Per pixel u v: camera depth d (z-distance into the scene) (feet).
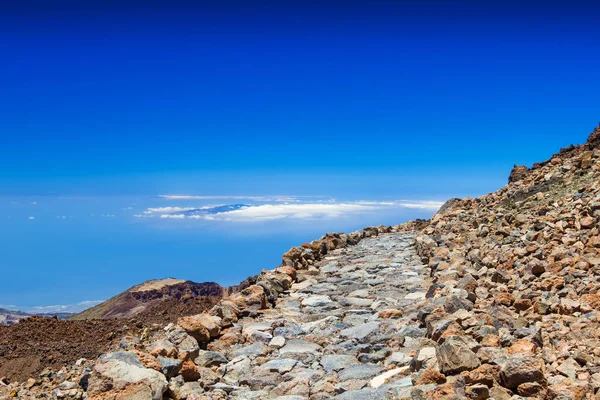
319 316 45.14
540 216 63.36
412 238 89.15
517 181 92.73
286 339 39.60
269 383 31.58
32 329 66.54
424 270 60.34
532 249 48.98
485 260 51.67
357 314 44.68
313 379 31.40
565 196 67.41
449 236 70.49
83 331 66.49
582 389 22.56
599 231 46.96
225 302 46.85
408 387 26.71
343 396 28.07
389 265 65.57
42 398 41.81
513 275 44.52
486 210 84.53
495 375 24.71
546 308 34.27
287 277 58.90
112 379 26.68
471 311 35.01
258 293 49.42
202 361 34.76
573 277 38.99
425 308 37.11
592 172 73.77
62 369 52.65
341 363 33.45
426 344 32.94
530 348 27.43
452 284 43.57
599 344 27.14
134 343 47.80
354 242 91.15
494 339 29.32
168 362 30.71
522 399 23.09
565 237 49.47
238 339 39.34
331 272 65.26
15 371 55.31
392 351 34.19
